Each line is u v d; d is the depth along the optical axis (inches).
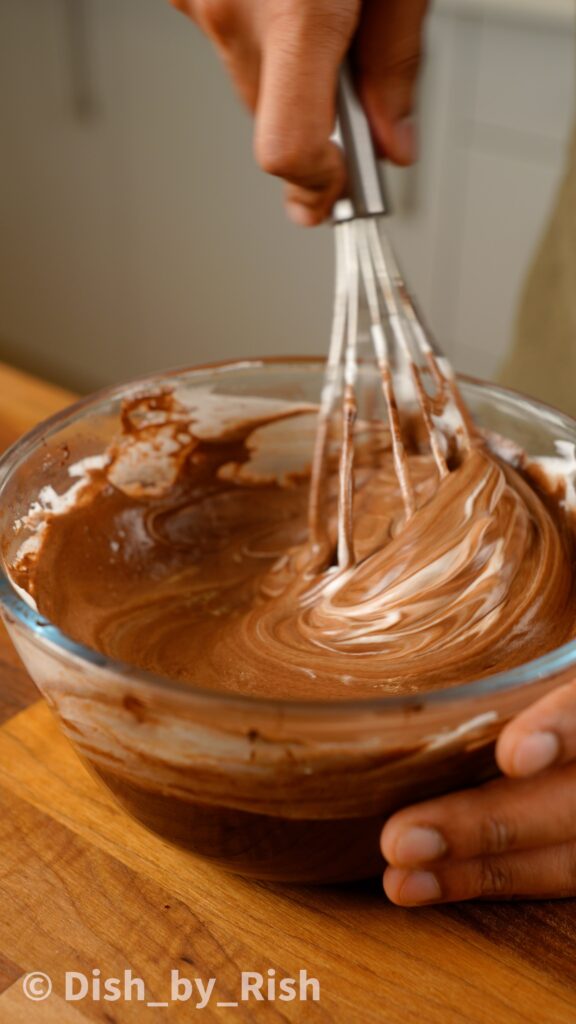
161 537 24.5
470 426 22.8
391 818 18.4
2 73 62.7
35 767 21.4
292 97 22.6
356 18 22.7
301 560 23.6
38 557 22.3
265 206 56.1
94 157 61.5
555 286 33.5
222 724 17.3
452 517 21.8
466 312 53.4
